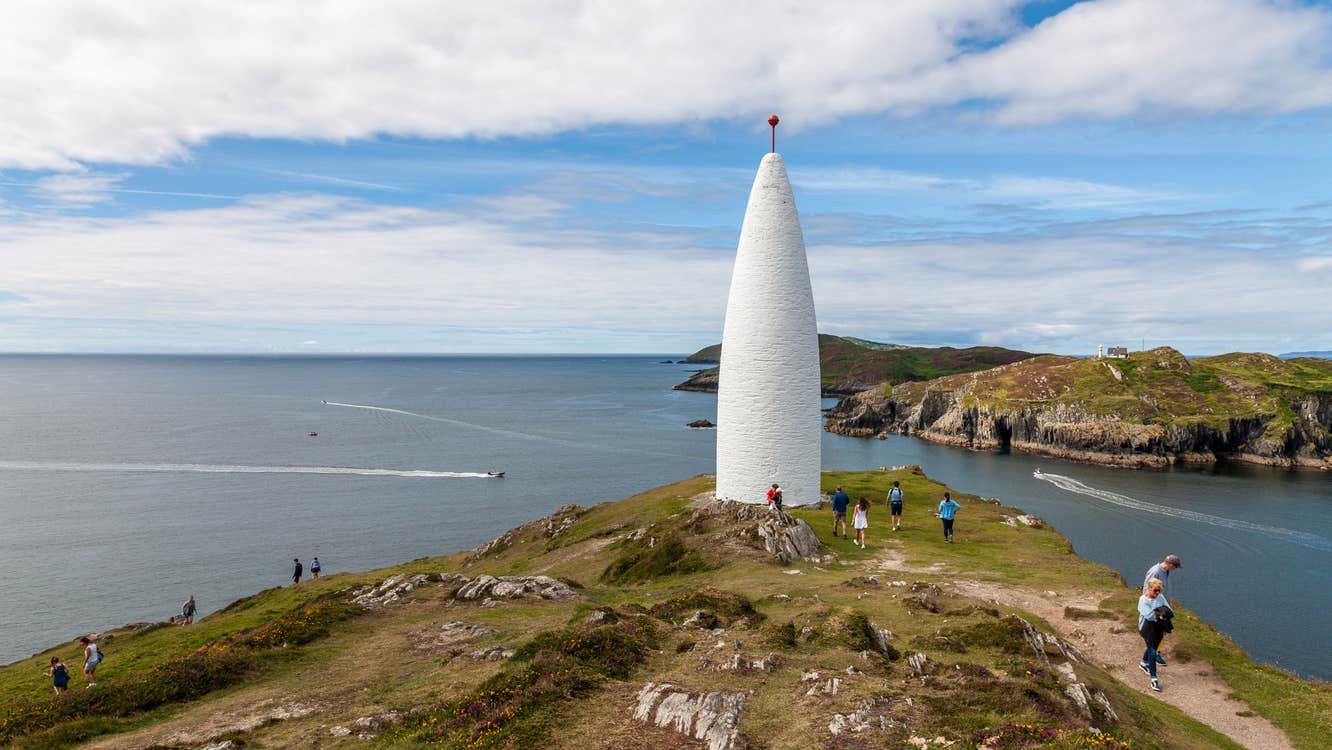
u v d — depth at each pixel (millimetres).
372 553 70062
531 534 49406
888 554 29000
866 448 132625
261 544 72562
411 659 18109
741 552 27766
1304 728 14445
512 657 16172
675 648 15555
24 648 49531
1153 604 16703
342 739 13039
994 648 15094
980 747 10430
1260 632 46906
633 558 30656
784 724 11406
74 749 13977
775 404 38781
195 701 16344
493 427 161875
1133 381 134875
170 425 168750
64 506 87688
